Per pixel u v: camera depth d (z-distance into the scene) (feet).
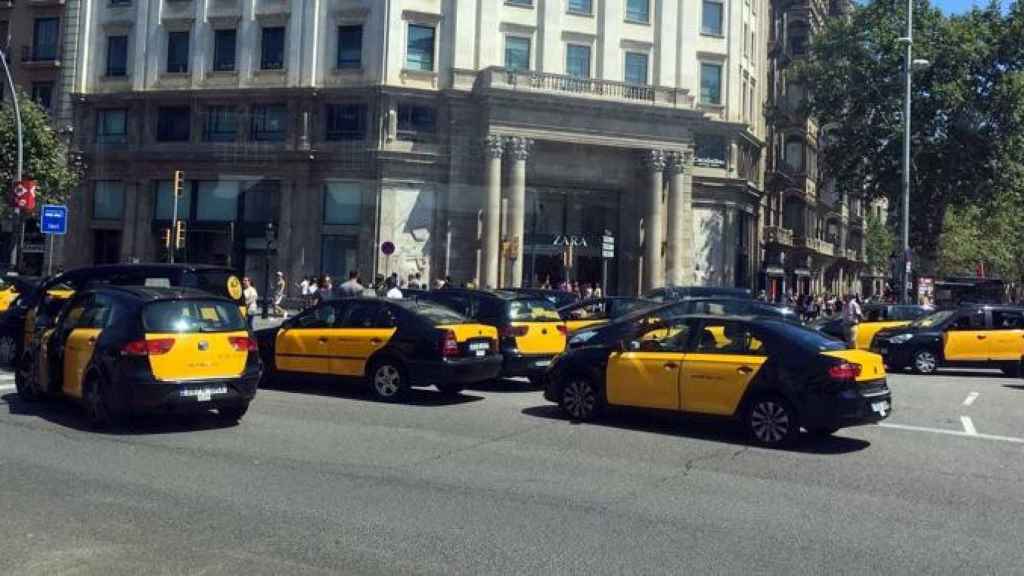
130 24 138.31
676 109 131.13
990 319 65.77
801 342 32.96
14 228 110.01
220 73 134.72
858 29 149.48
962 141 142.51
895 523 22.47
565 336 50.03
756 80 168.76
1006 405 47.26
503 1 134.82
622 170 135.74
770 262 176.45
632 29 141.90
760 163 170.40
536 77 126.82
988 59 140.87
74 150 136.15
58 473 25.89
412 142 130.62
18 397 40.88
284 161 131.34
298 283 130.41
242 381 34.27
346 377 43.73
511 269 124.57
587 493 24.79
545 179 133.18
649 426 36.78
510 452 30.60
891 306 79.56
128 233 136.05
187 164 134.51
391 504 23.00
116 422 33.94
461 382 42.09
